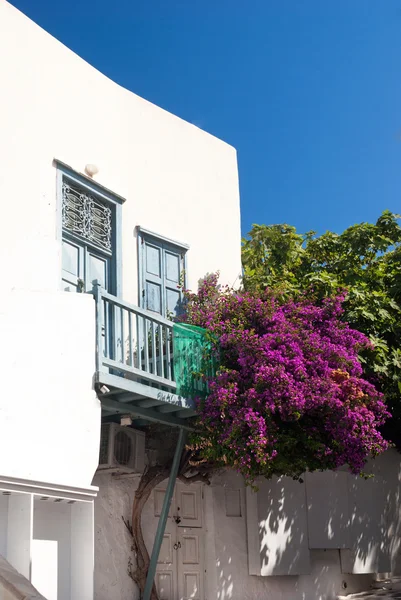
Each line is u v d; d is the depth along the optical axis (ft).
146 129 39.34
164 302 38.22
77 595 24.81
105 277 35.70
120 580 32.40
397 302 45.16
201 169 42.55
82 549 25.22
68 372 26.76
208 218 42.24
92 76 36.55
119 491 33.50
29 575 22.74
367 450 33.71
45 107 33.58
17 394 24.97
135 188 37.88
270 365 32.14
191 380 32.27
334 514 43.88
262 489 39.75
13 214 31.14
